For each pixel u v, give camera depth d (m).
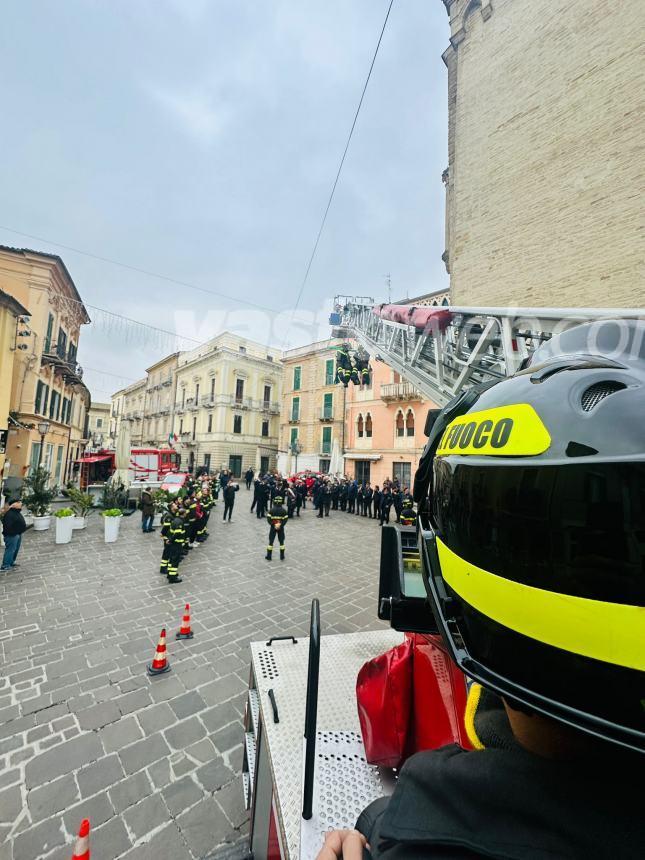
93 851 2.02
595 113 6.09
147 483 13.80
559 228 6.43
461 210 8.20
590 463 0.36
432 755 0.58
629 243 5.57
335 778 1.22
